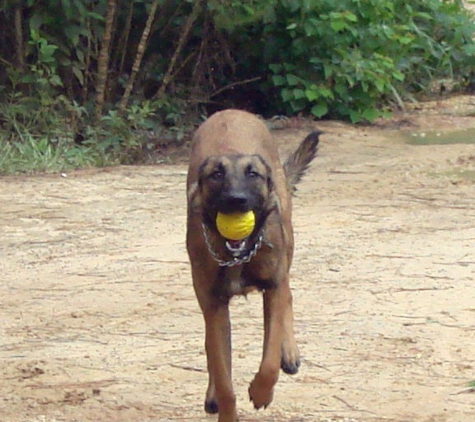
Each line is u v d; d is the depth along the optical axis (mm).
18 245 9273
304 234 9320
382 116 15570
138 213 10289
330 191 11023
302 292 7734
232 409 5426
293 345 6027
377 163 12555
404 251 8703
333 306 7438
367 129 15062
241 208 5082
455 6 17172
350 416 5637
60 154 13156
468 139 14125
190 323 7223
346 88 15375
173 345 6820
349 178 11688
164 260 8688
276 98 15984
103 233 9594
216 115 6375
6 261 8812
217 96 16344
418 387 6004
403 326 6992
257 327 7109
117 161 13648
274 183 5457
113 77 15148
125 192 11250
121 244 9211
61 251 9062
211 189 5203
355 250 8781
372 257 8562
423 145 13742
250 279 5465
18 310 7594
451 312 7234
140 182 11766
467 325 6973
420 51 16859
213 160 5262
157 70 15586
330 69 15102
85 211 10414
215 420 5660
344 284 7898
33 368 6461
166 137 14766
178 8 15180
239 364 6434
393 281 7922
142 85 15508
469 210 10062
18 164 12695
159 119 15125
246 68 16094
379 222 9688
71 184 11688
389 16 15570
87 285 8109
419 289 7723
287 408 5777
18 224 9953
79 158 13125
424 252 8656
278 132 14672
